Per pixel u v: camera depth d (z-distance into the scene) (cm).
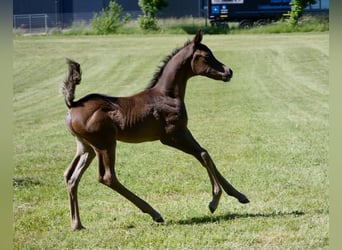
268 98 1931
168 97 767
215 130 1424
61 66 2789
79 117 733
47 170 1105
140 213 830
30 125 1589
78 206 802
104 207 867
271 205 845
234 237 720
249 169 1059
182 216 809
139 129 748
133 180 1005
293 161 1103
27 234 761
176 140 763
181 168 1081
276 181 974
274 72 2531
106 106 742
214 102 1866
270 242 706
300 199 868
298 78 2378
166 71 775
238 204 853
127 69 2695
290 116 1591
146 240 718
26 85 2380
